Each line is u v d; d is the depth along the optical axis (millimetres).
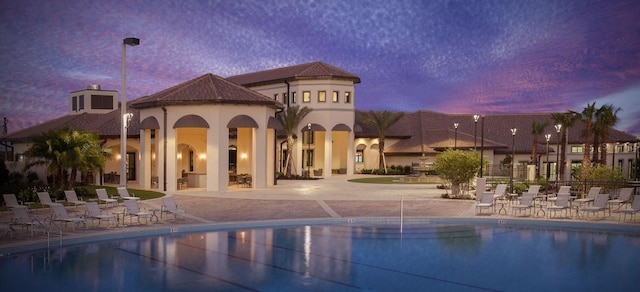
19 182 33062
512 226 20109
